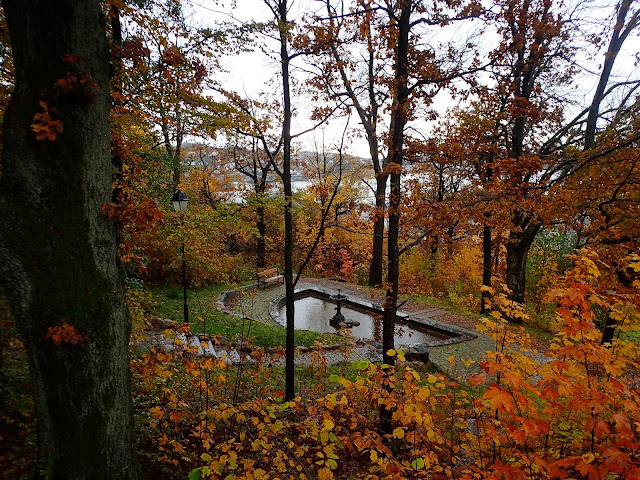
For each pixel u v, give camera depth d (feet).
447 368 27.02
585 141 34.96
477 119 32.22
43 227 7.82
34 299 7.71
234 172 71.92
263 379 21.11
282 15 16.55
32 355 8.10
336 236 78.23
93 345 8.48
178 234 21.68
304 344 30.81
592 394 7.72
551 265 48.42
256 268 68.39
